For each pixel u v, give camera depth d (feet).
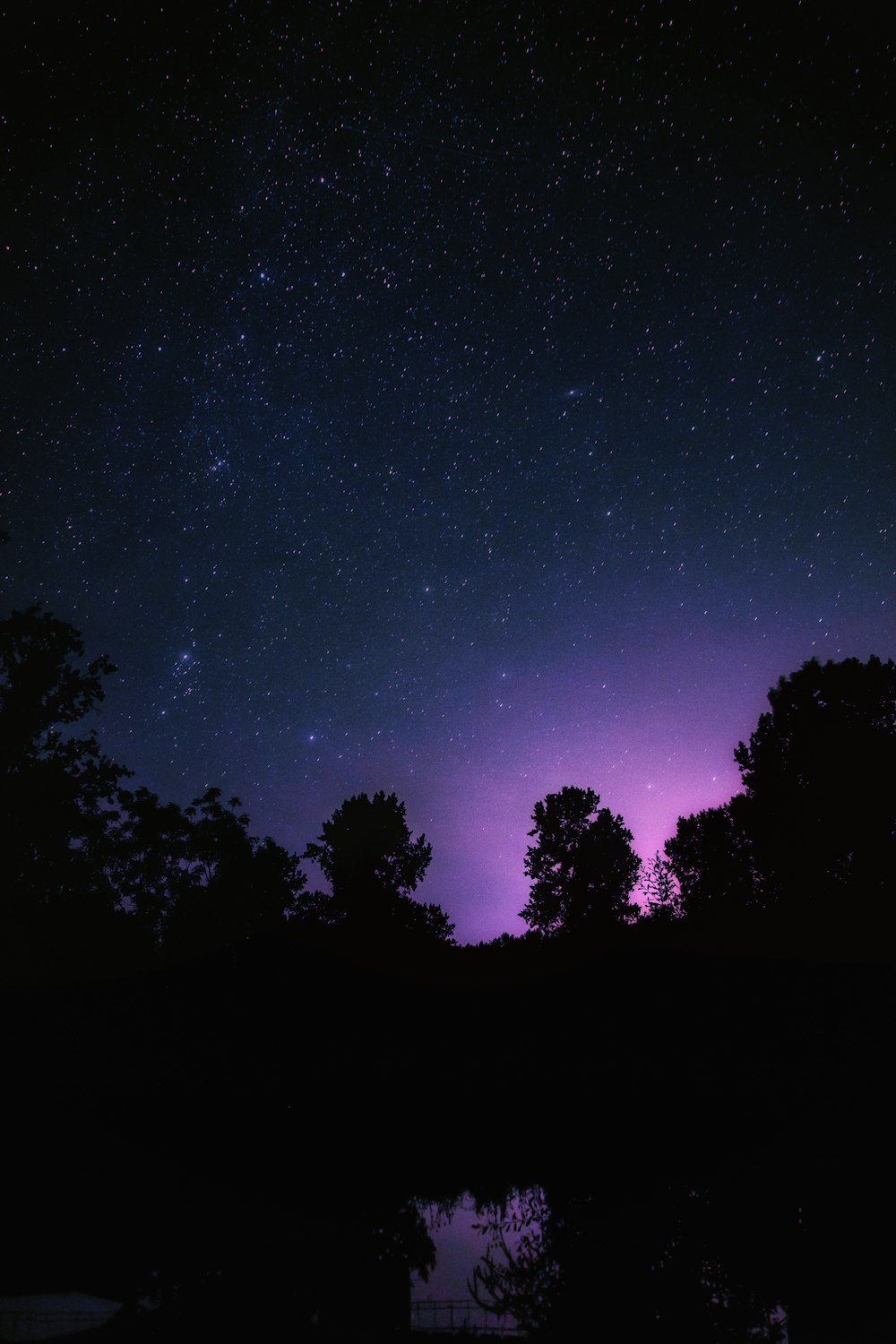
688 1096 52.70
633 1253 23.34
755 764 99.50
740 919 88.63
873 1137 39.14
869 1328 18.24
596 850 158.20
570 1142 41.27
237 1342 17.63
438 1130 45.50
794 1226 25.62
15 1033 68.23
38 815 85.87
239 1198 30.35
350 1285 21.48
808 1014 66.80
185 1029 71.67
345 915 121.80
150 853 91.91
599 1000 75.36
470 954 93.35
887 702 93.97
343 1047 68.39
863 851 90.43
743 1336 17.88
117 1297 20.45
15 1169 34.88
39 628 89.86
